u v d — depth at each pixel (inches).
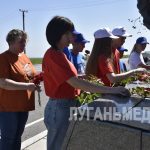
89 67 147.2
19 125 172.9
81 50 207.2
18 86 158.1
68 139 82.5
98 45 145.9
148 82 149.9
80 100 128.3
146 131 71.9
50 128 138.8
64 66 125.6
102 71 144.8
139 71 153.6
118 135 75.0
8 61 161.9
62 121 134.7
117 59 173.3
